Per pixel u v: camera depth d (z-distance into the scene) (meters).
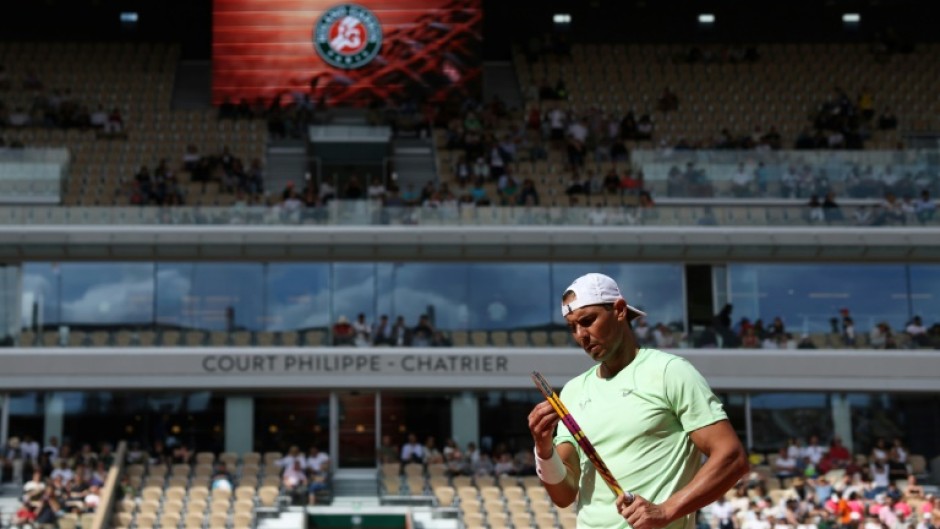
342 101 50.59
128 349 39.66
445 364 40.06
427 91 50.72
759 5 56.75
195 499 35.75
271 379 39.69
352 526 36.75
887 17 56.84
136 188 42.34
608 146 47.41
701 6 56.66
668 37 56.34
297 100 50.66
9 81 50.72
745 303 41.34
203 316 40.09
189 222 40.25
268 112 50.03
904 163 42.38
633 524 4.93
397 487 37.38
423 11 51.19
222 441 39.84
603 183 44.03
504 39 55.97
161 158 46.81
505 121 49.59
